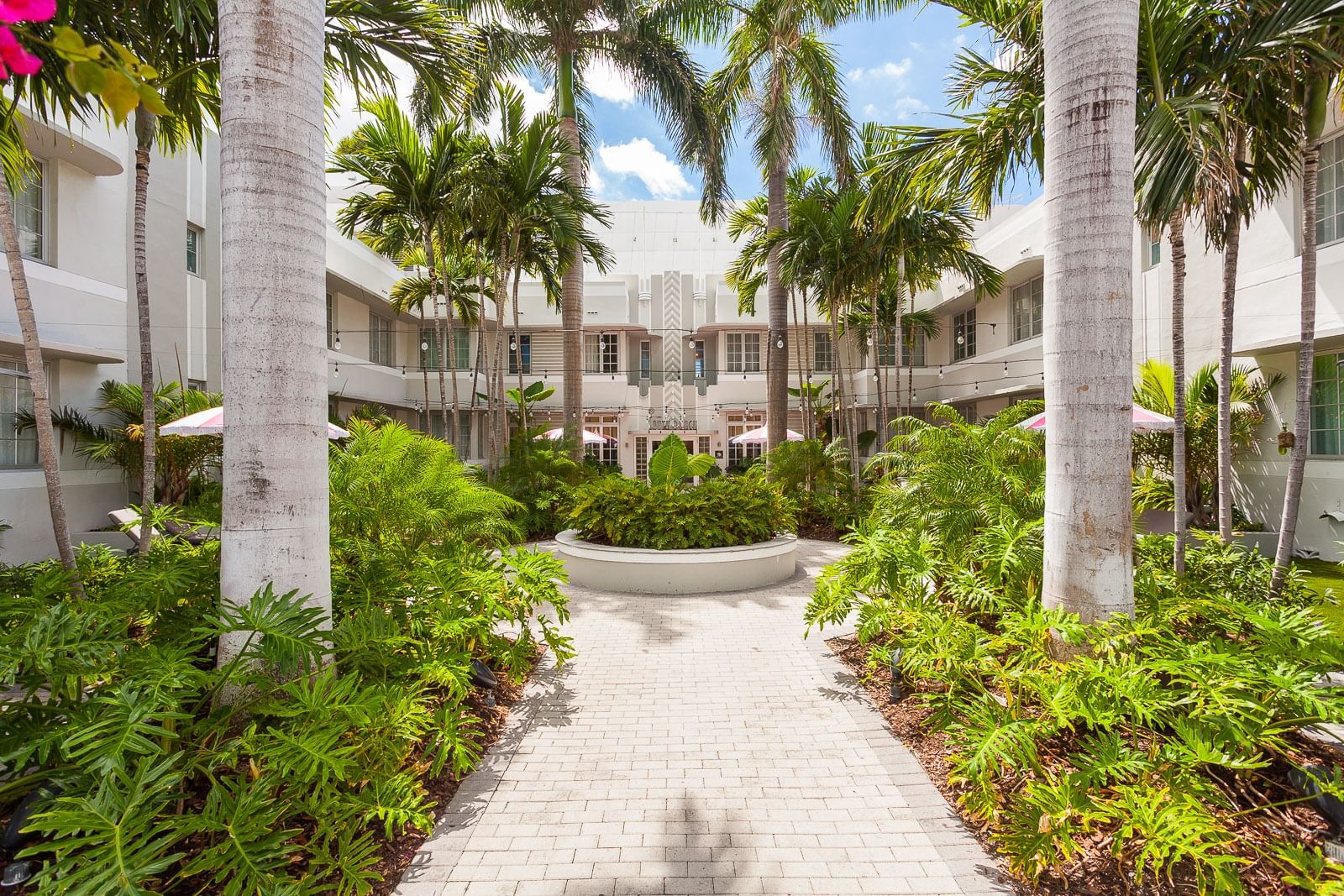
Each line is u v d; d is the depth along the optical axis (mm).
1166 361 9883
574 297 12633
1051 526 3531
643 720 3748
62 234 9109
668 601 6648
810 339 21266
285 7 2900
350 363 15922
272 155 2871
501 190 10297
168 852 2344
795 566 8219
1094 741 2742
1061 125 3402
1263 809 2416
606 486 7973
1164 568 4586
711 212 13773
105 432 9422
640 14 11969
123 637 2801
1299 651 2943
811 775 3107
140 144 4719
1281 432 8242
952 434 5844
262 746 2350
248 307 2863
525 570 4430
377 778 2555
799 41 11078
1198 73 4586
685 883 2346
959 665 3209
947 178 5898
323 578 3070
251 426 2869
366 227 11719
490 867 2432
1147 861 2348
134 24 4387
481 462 14141
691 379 21359
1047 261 3547
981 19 5848
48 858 2266
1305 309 4566
